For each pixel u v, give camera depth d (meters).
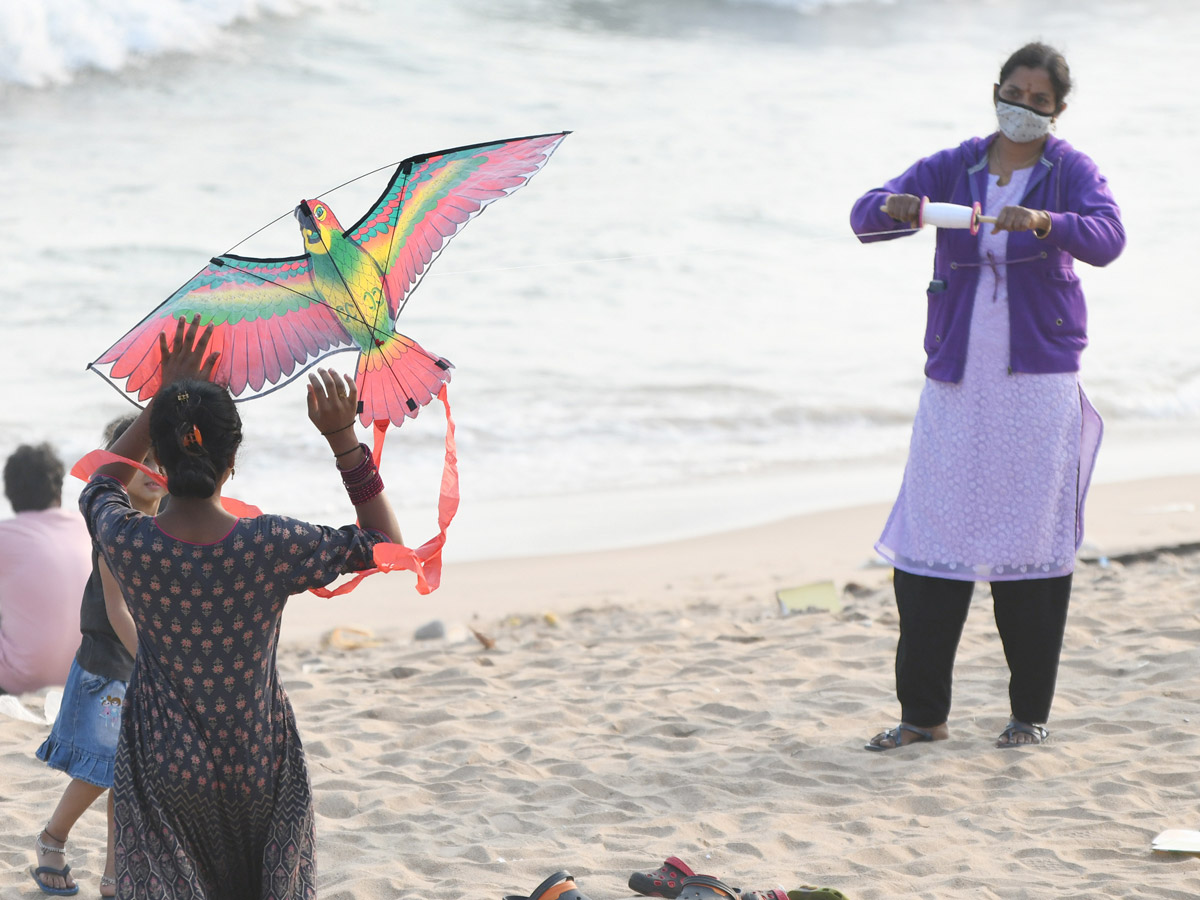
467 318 60.09
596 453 46.31
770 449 47.31
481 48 99.88
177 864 11.05
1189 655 23.36
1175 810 17.31
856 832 17.20
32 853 17.41
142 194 70.88
